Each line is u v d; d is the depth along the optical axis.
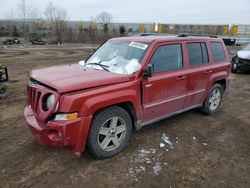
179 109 4.61
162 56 4.08
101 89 3.23
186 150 3.93
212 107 5.53
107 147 3.57
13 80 9.30
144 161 3.56
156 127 4.75
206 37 5.19
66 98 2.96
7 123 4.86
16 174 3.20
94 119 3.27
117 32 58.06
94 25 67.62
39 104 3.15
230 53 23.47
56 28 56.12
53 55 20.41
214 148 4.05
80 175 3.21
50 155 3.65
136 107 3.68
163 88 4.05
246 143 4.28
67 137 3.01
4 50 24.84
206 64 5.01
